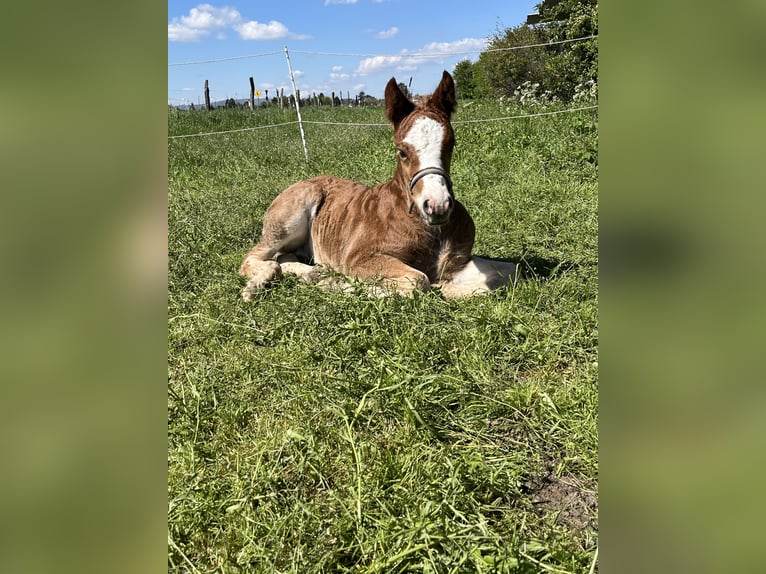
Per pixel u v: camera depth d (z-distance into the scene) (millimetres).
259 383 2668
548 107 11930
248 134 11750
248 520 1811
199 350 3094
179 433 2346
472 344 2871
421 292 3502
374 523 1801
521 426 2318
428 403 2416
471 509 1863
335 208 4469
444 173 3459
